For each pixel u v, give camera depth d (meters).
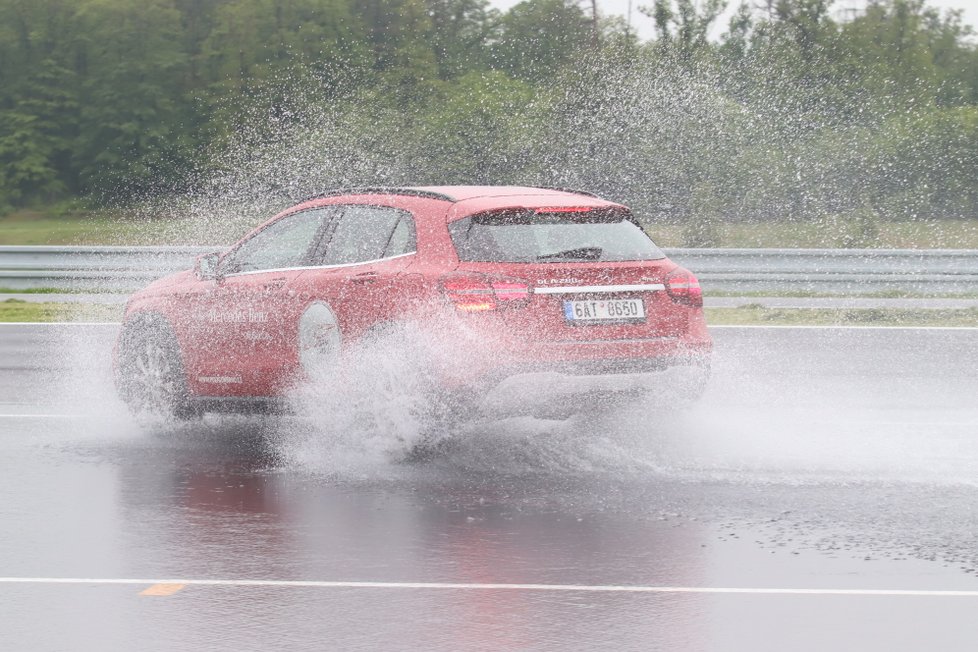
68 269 51.66
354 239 21.28
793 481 18.67
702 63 105.31
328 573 14.00
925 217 97.69
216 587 13.47
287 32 132.62
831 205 92.75
